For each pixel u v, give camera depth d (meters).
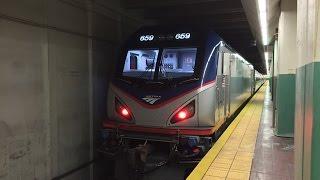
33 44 6.07
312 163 2.40
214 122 6.39
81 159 7.66
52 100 6.61
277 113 7.46
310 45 2.55
